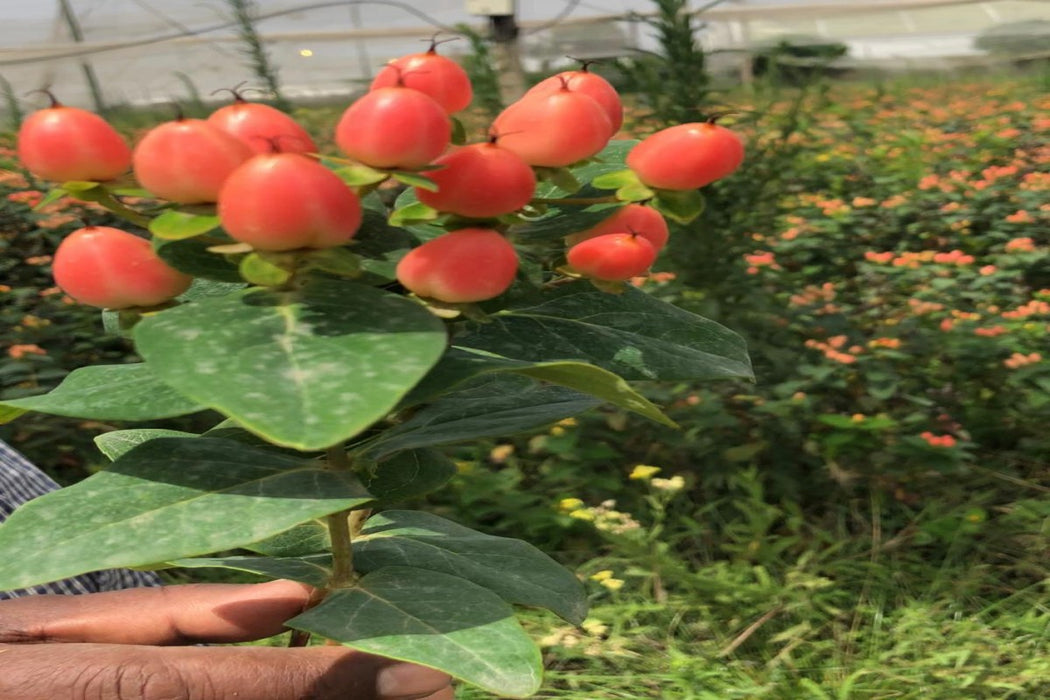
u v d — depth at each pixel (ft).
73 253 0.40
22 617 0.64
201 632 0.65
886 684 1.54
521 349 0.46
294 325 0.37
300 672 0.51
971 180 3.64
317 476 0.44
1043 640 1.62
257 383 0.34
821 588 1.73
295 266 0.38
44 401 0.40
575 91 0.46
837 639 1.66
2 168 3.84
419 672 0.51
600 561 1.80
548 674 1.60
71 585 0.83
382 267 0.41
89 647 0.53
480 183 0.40
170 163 0.37
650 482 2.01
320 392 0.34
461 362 0.42
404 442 0.49
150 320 0.37
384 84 0.43
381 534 0.56
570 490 2.03
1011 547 1.88
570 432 2.11
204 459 0.44
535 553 0.56
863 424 1.98
